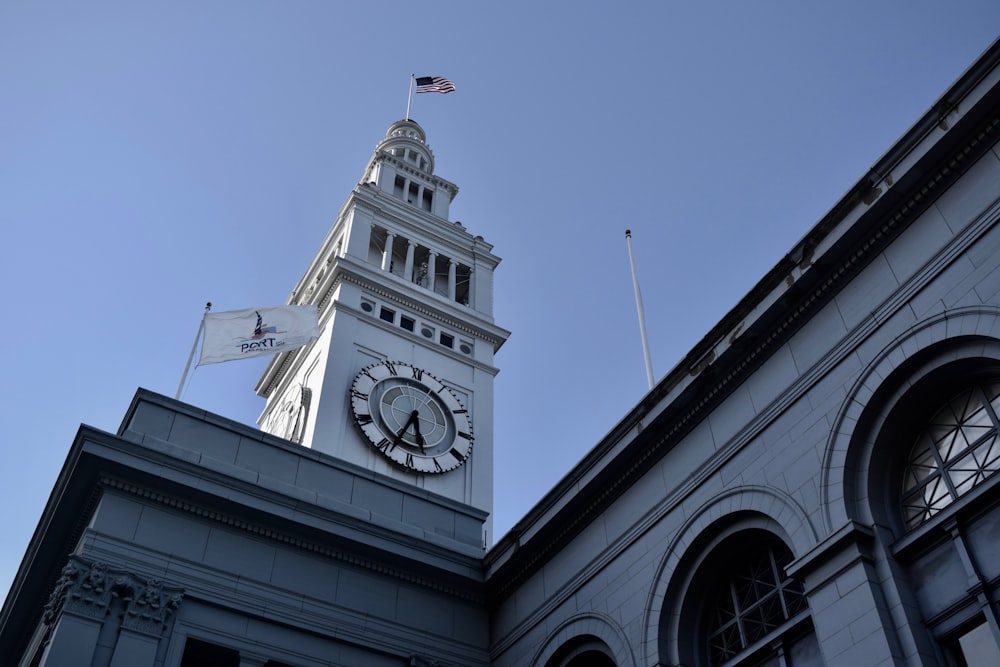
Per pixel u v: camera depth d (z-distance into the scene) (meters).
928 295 19.11
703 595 22.44
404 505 29.56
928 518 18.34
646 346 32.56
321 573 26.55
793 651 19.58
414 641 26.78
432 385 44.41
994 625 16.25
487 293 52.03
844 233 20.69
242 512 26.08
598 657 24.67
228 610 24.62
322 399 41.03
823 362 20.81
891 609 17.56
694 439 23.64
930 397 19.08
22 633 27.62
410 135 65.12
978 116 18.88
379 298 47.28
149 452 25.44
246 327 36.72
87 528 24.00
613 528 25.14
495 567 28.39
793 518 20.00
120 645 22.31
